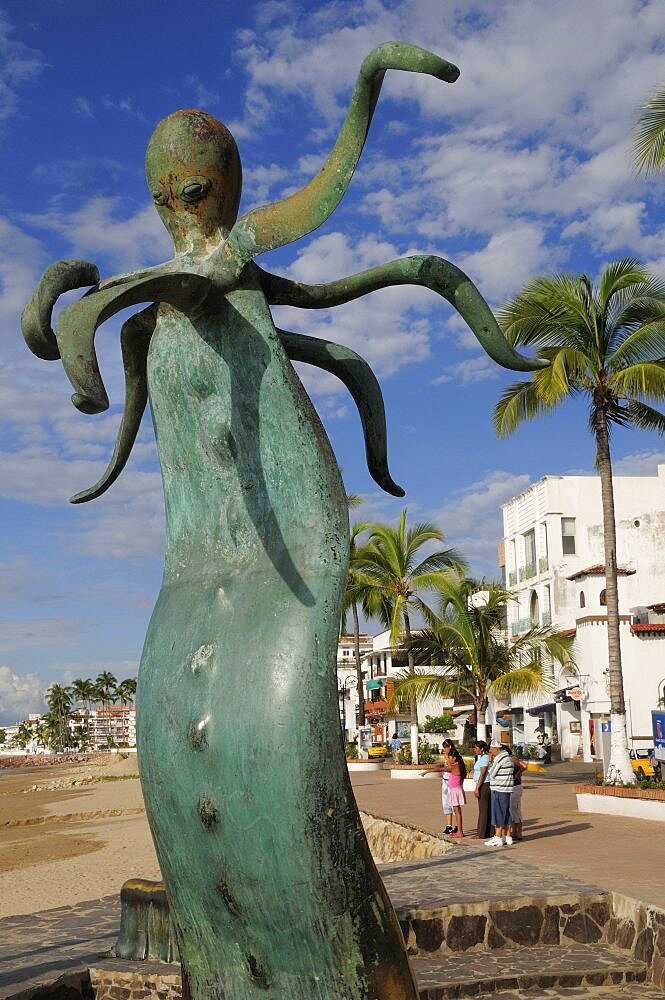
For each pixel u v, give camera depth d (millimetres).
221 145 4215
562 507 43812
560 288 19625
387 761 40250
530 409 20969
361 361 4781
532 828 15305
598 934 8766
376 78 3596
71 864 20578
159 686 3922
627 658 35750
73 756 115188
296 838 3473
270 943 3604
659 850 12180
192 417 4117
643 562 42750
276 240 3873
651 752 26875
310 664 3592
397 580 31969
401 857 15664
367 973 3498
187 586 4090
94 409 3441
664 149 15453
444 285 4371
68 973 6930
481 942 8594
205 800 3674
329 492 3850
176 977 6879
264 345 3965
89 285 4195
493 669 26938
